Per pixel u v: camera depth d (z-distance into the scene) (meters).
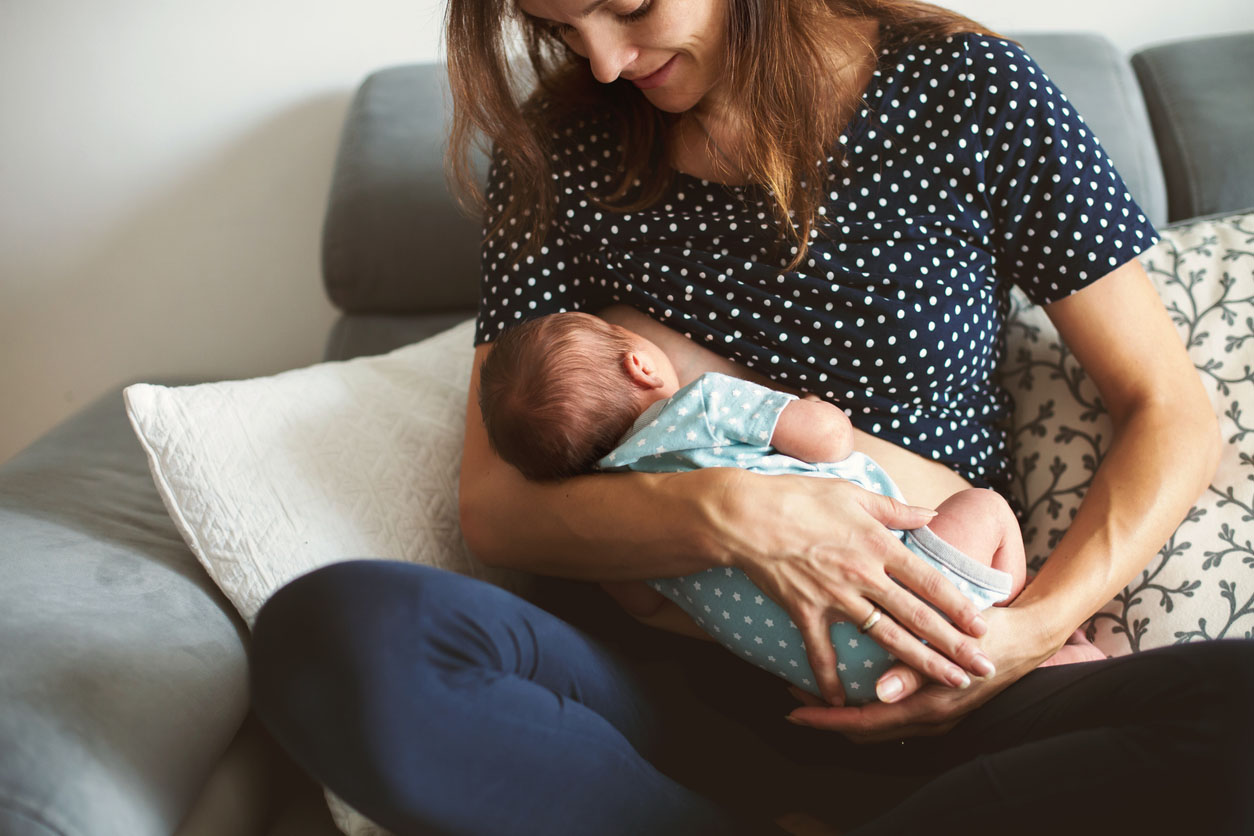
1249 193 1.39
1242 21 1.70
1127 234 1.03
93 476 1.23
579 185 1.16
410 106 1.61
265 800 1.02
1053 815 0.71
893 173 1.05
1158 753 0.70
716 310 1.09
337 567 0.78
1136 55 1.58
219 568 1.02
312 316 1.97
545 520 1.02
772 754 1.06
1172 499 0.97
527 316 1.17
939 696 0.88
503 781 0.77
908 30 1.07
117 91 1.79
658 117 1.13
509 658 0.81
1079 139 1.03
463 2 1.05
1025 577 1.03
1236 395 1.10
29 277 1.91
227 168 1.85
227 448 1.05
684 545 0.93
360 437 1.14
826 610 0.90
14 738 0.77
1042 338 1.21
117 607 0.96
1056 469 1.14
